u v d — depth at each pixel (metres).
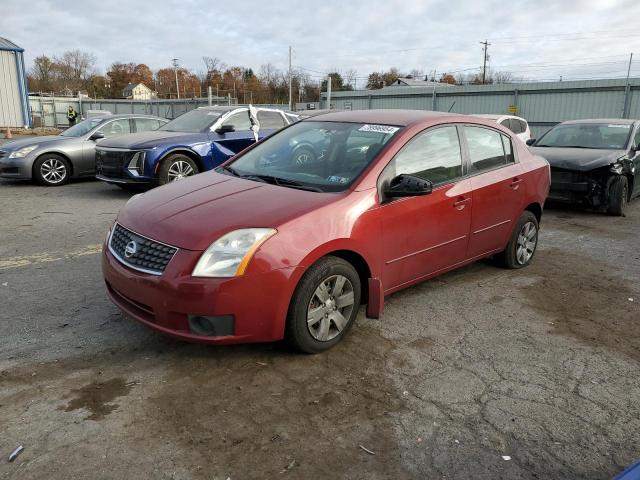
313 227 3.50
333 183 3.97
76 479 2.48
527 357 3.81
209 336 3.30
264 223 3.39
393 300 4.78
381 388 3.33
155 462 2.61
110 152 9.37
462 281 5.33
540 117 25.83
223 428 2.88
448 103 28.83
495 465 2.68
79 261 5.71
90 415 2.96
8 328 4.02
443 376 3.50
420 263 4.39
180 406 3.07
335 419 3.00
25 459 2.60
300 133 4.84
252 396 3.19
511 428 2.97
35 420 2.90
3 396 3.12
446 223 4.50
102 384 3.28
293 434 2.86
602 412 3.16
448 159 4.62
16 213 8.21
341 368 3.55
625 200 9.08
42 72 85.62
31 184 11.28
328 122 4.85
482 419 3.05
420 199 4.23
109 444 2.73
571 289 5.22
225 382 3.33
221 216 3.49
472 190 4.75
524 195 5.42
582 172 8.64
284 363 3.58
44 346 3.74
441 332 4.16
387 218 3.96
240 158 4.88
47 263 5.63
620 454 2.79
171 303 3.26
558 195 8.93
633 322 4.48
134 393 3.19
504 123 14.39
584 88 24.08
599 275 5.69
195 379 3.36
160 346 3.77
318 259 3.56
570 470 2.67
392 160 4.10
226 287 3.22
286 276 3.37
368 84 79.56
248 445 2.75
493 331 4.21
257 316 3.34
